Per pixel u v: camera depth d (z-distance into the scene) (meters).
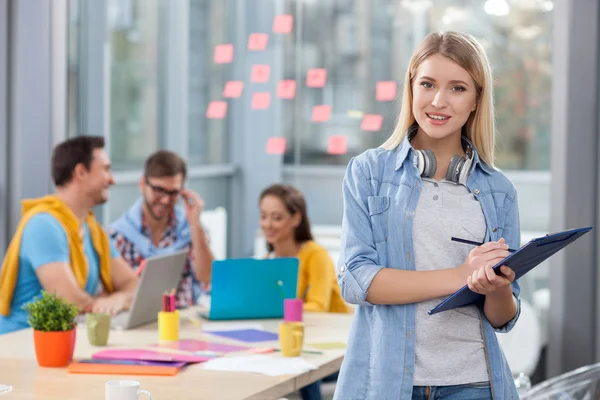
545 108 5.07
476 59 1.92
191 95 5.79
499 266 1.77
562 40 3.71
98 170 3.47
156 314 3.22
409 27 5.45
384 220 1.97
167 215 4.14
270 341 2.90
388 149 2.04
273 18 5.87
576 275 3.74
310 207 5.91
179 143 5.67
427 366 1.92
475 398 1.92
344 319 3.32
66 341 2.49
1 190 4.16
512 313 1.96
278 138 5.97
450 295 1.87
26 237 3.33
